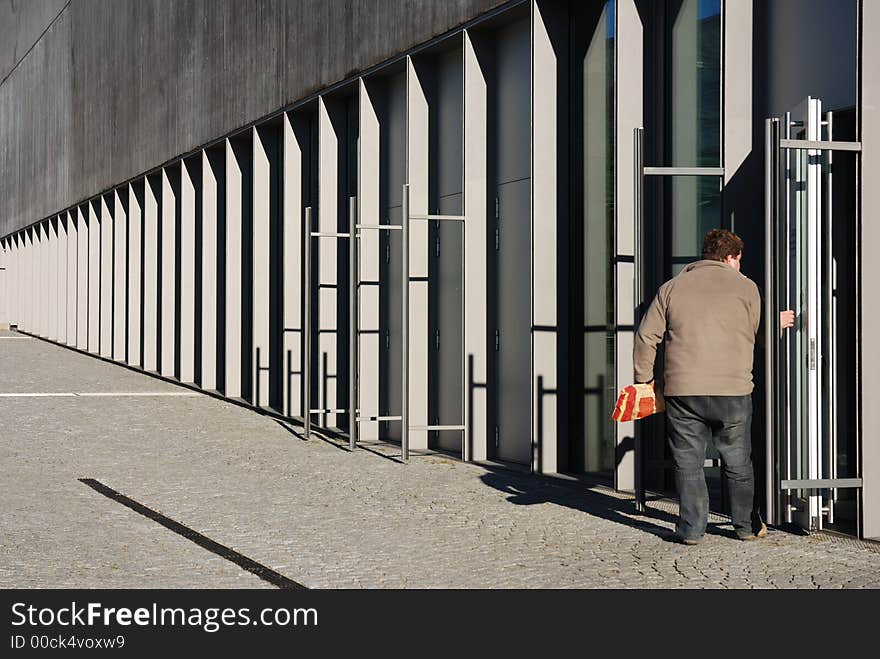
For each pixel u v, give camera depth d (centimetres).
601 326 1088
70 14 2966
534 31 1117
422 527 859
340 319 1563
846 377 888
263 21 1739
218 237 2011
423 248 1349
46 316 3309
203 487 1041
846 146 791
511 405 1205
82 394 1881
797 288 830
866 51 788
